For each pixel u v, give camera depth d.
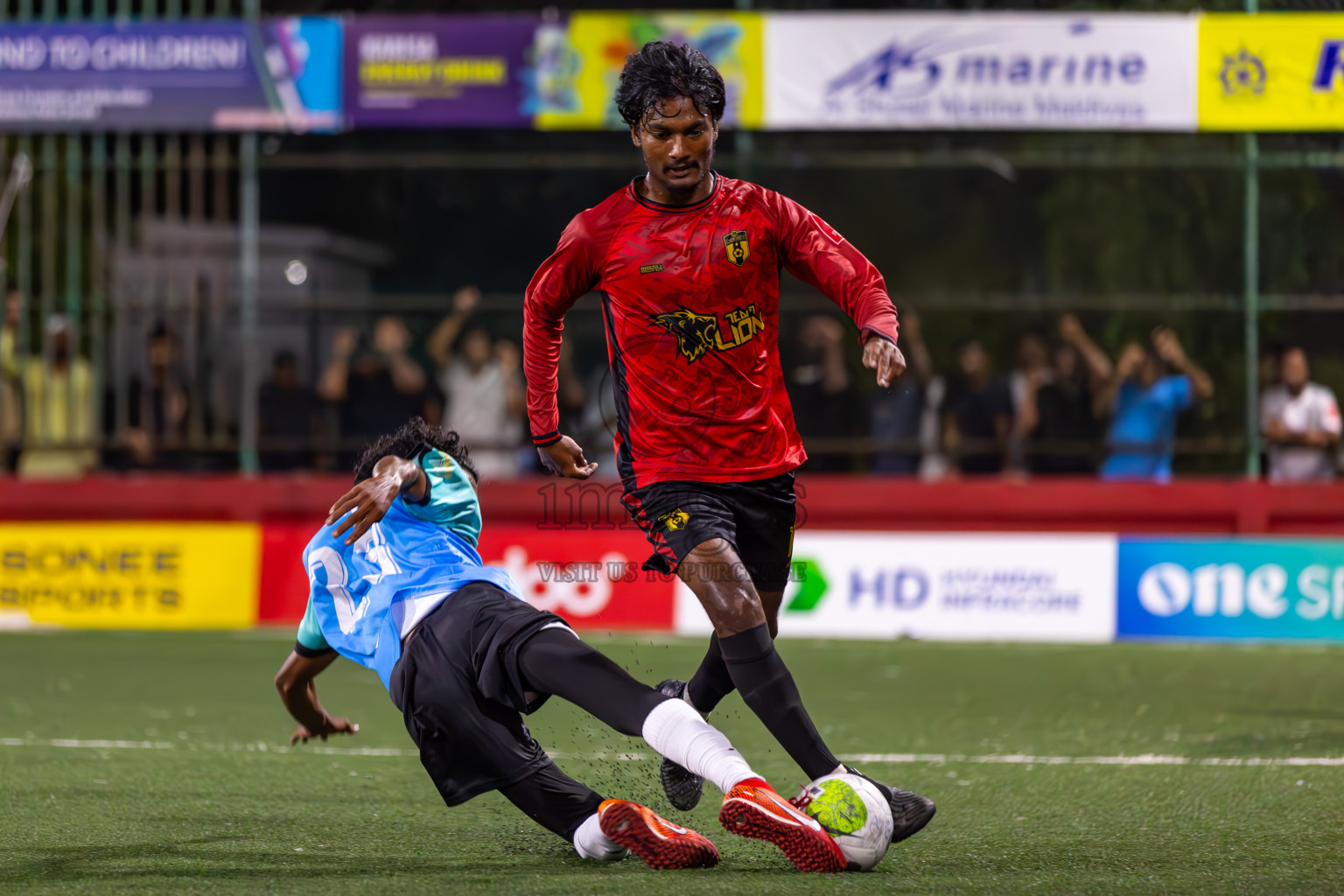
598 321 35.22
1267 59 32.06
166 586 33.19
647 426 12.93
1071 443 34.53
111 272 35.66
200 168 34.84
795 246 12.88
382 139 39.47
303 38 33.31
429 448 13.27
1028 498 33.94
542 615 12.27
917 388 34.91
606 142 39.50
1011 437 34.84
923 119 32.34
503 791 12.38
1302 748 19.16
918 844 13.27
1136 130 32.41
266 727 20.61
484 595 12.52
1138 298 34.28
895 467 35.59
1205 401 35.94
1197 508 33.56
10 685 24.72
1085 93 32.22
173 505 34.78
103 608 33.16
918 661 28.20
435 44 33.09
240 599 33.12
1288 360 34.50
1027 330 37.59
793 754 12.34
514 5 39.78
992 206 38.53
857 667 27.38
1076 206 38.25
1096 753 18.78
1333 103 32.00
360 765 17.62
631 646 30.56
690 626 32.12
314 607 13.23
